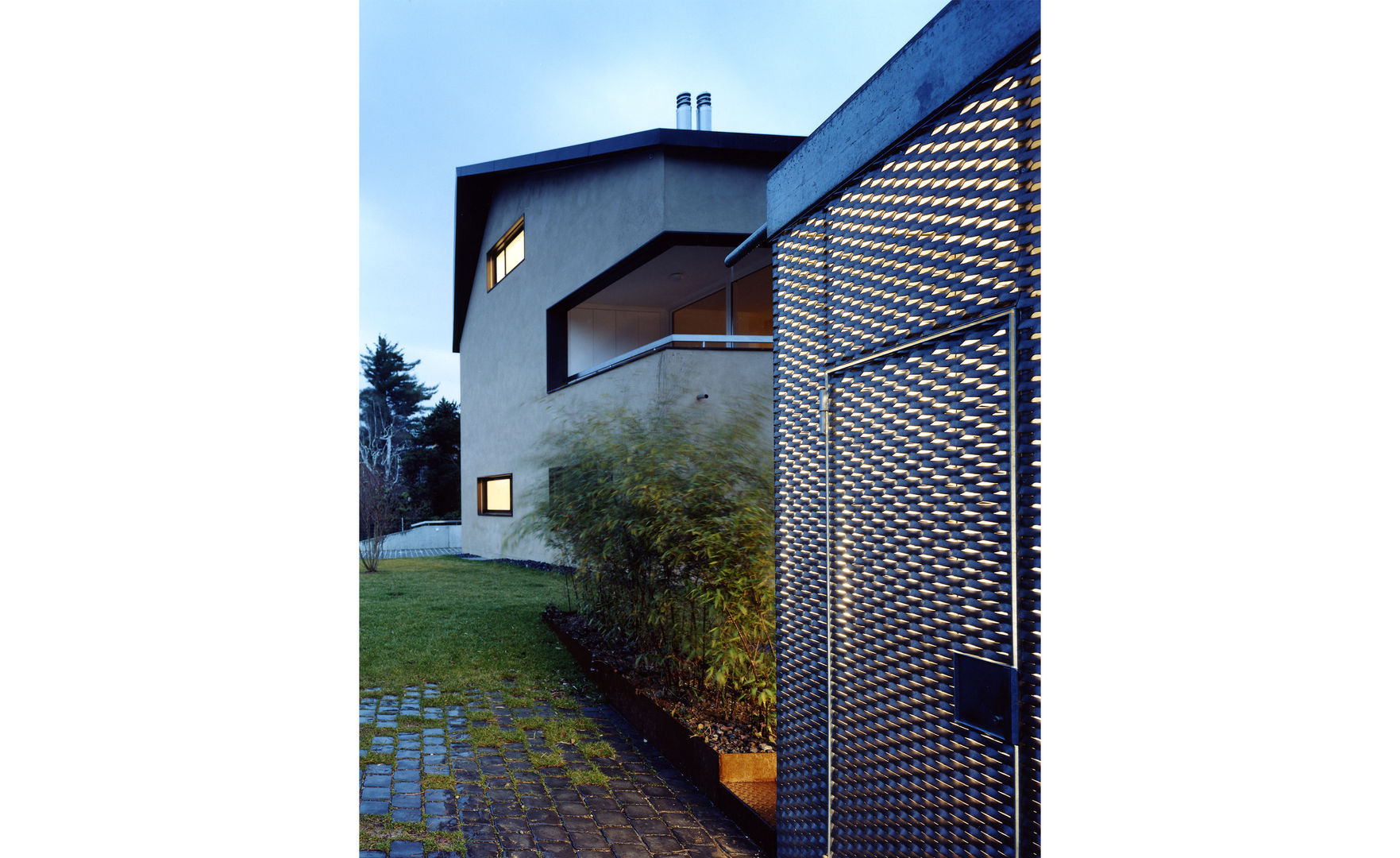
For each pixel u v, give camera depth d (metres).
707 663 4.37
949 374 1.55
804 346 2.30
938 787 1.56
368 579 10.91
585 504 6.14
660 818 3.25
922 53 1.63
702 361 8.60
